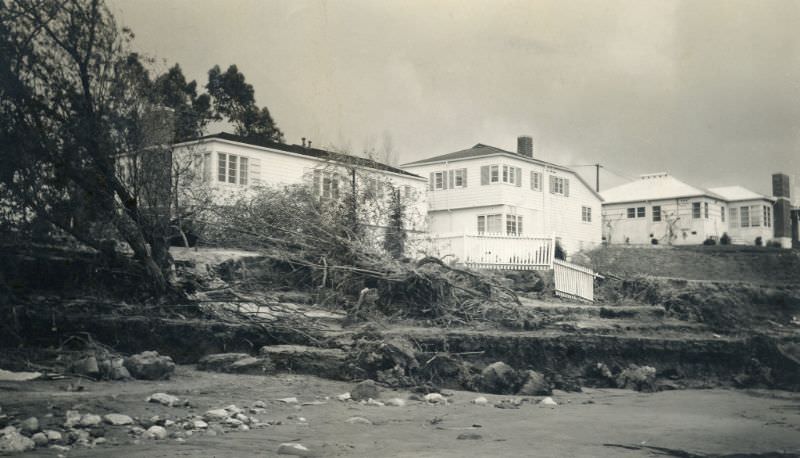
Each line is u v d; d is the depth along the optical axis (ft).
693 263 129.18
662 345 67.82
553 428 35.53
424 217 115.14
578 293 93.91
